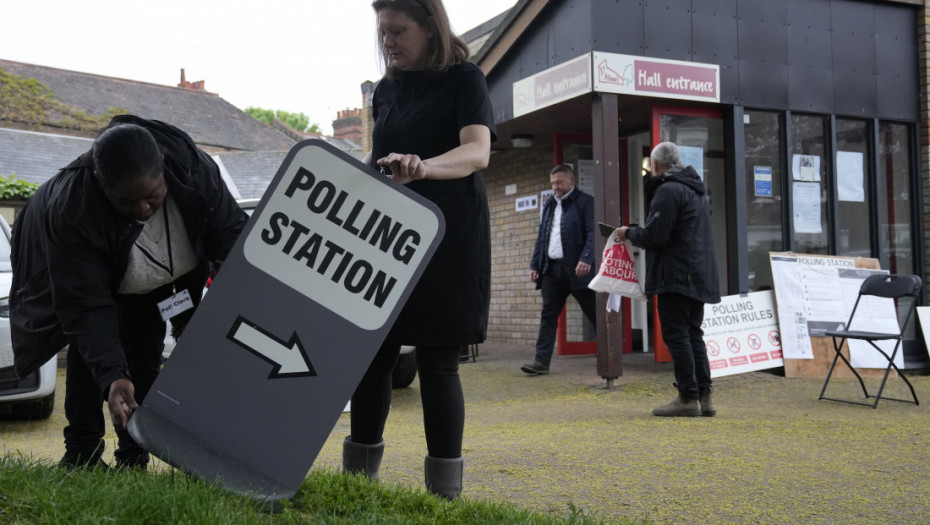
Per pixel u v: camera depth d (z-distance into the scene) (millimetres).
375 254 2686
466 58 3045
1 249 6844
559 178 8289
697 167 8461
